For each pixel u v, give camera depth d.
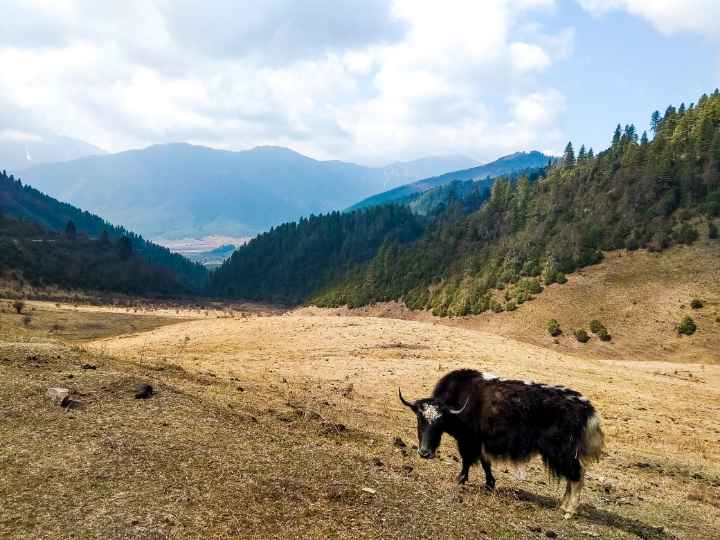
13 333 21.20
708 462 19.03
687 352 93.12
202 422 11.97
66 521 7.21
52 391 11.55
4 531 6.82
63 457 9.04
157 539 7.02
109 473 8.69
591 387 33.12
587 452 10.27
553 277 134.12
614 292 120.25
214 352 39.75
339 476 10.08
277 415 14.83
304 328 54.66
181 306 177.88
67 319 81.50
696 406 30.41
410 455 13.73
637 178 160.25
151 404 12.59
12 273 157.62
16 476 8.23
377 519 8.56
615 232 142.88
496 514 9.80
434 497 10.06
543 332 112.56
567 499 10.66
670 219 139.88
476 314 135.00
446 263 184.00
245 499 8.48
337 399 20.97
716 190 139.50
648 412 27.69
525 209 188.88
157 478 8.74
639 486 14.61
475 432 11.11
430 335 52.34
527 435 10.50
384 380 28.97
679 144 171.38
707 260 120.31
